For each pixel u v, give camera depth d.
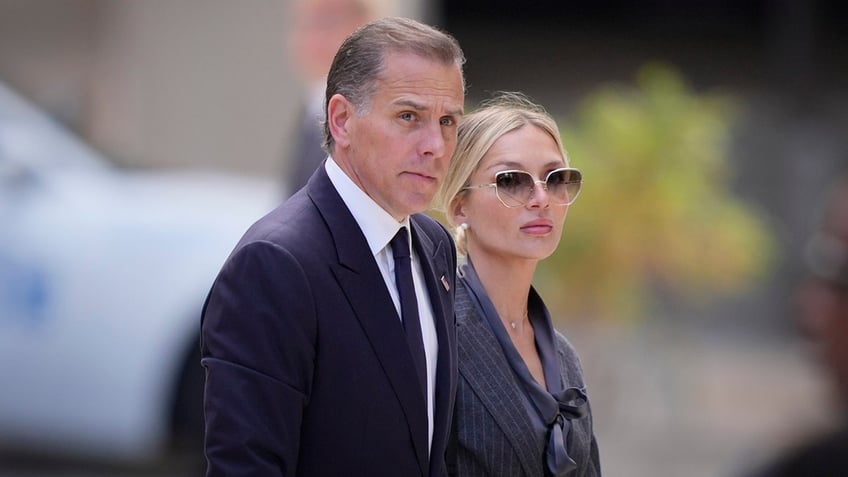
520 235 9.22
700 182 28.02
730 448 26.81
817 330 6.32
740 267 28.33
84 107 30.91
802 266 34.00
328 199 8.30
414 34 8.16
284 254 7.98
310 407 8.00
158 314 20.33
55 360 20.42
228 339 7.90
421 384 8.21
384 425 8.04
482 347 9.12
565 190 9.34
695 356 30.39
